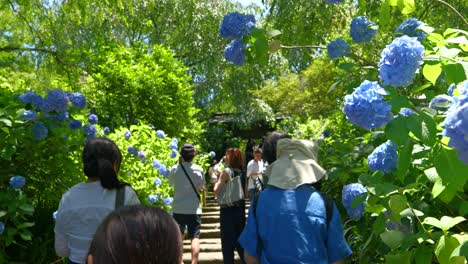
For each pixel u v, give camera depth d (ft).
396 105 6.77
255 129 68.95
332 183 14.33
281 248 8.20
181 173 21.33
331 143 16.90
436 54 7.22
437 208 8.48
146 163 21.48
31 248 14.60
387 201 7.79
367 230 10.60
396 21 13.92
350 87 9.45
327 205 8.49
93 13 29.81
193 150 21.63
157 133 24.31
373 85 6.85
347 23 22.43
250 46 9.96
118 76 34.24
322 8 22.09
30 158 14.35
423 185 7.91
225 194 19.98
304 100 54.70
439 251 6.44
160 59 38.47
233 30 9.77
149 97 35.09
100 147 10.21
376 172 8.39
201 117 64.90
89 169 10.11
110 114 34.53
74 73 30.45
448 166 6.37
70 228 9.94
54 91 14.51
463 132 4.97
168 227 3.50
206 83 64.49
